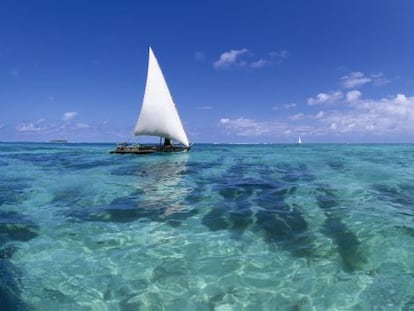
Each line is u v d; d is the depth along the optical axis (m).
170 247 7.15
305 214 9.41
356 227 8.19
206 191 13.02
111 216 9.46
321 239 7.48
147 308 5.03
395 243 7.16
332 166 21.95
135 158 29.58
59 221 8.98
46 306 5.05
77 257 6.68
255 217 9.19
